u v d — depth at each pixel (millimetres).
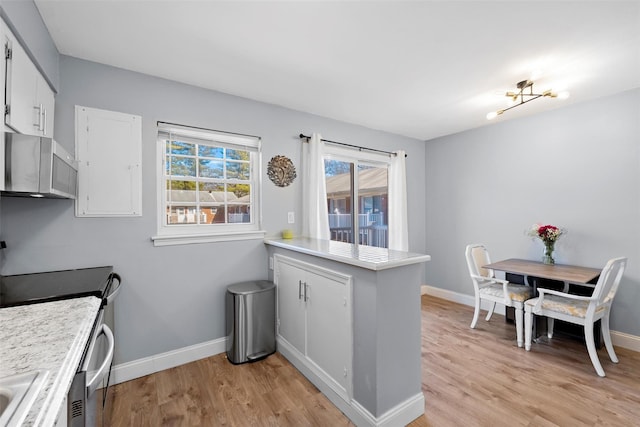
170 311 2314
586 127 2842
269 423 1678
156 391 1979
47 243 1874
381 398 1548
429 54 1997
